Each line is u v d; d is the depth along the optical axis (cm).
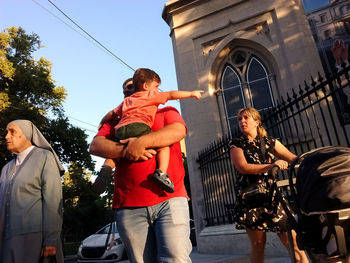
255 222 250
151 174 178
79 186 2075
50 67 1867
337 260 142
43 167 260
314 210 146
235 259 505
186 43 994
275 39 886
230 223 679
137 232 174
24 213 238
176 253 162
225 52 961
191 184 880
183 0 997
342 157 148
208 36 977
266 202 247
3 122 1434
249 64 943
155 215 174
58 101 1834
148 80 212
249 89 925
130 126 189
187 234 173
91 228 2755
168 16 1047
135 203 174
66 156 1933
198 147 896
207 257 628
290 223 172
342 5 743
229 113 932
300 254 240
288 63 847
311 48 830
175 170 186
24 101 1622
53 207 247
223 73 969
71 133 1842
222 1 966
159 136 177
